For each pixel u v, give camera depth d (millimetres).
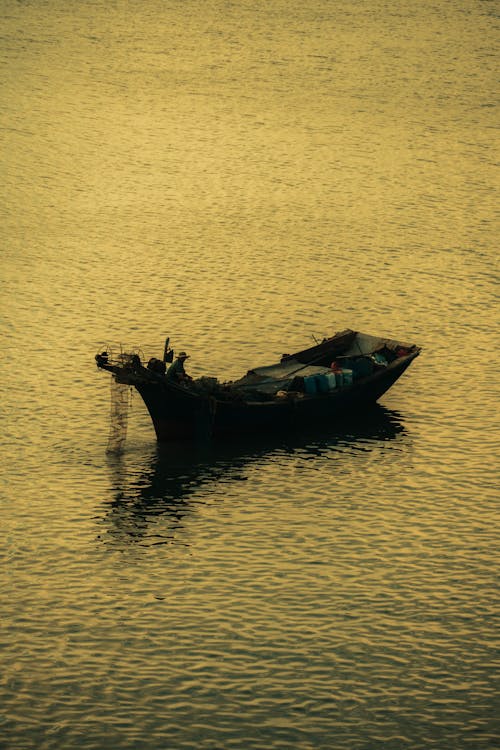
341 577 74625
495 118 175875
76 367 103125
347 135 167750
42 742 61031
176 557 76812
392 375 95438
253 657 67312
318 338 108812
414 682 65438
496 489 84562
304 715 63031
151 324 111625
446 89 188375
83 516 81312
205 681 65375
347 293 119062
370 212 141125
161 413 88312
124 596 72875
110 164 155375
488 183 150750
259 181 150750
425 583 74000
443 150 162500
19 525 80188
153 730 61875
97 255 128000
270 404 89375
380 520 80875
